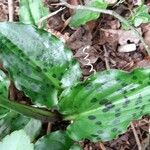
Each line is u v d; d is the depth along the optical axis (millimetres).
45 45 169
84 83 156
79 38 209
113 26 210
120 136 190
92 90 157
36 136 183
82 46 207
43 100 172
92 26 210
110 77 153
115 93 153
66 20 212
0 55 163
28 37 167
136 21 205
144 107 151
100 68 205
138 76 149
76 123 165
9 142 150
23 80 168
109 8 214
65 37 208
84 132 164
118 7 214
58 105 171
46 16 203
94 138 163
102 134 161
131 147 190
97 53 206
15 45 165
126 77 151
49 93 172
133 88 151
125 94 152
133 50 205
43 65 169
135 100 151
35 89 170
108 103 155
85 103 160
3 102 155
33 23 201
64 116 179
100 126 160
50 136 174
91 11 203
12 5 214
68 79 171
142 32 207
